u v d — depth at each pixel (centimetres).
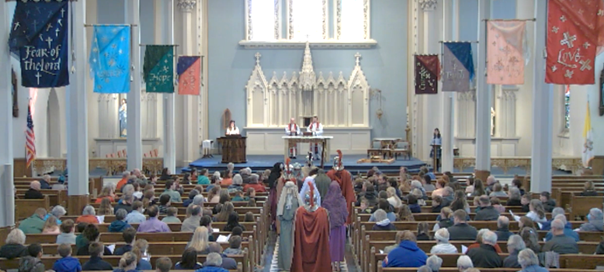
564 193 1814
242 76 3456
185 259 893
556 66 1688
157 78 2297
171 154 2730
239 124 3462
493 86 3372
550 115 1902
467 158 2919
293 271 1223
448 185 1584
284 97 3466
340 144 3462
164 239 1178
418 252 959
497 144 3341
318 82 3456
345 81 3466
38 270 803
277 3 3456
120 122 3366
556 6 1677
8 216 1396
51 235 1172
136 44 2333
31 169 2555
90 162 2905
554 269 909
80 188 1825
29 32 1434
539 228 1247
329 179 1583
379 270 921
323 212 1228
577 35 1675
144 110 3359
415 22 3391
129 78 1888
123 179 1956
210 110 3456
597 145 2602
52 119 3153
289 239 1364
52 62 1442
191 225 1227
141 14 3341
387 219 1248
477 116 2325
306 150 3466
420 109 3381
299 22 3484
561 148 3127
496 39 1986
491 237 941
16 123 2494
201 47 3428
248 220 1352
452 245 1017
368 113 3456
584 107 2809
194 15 3369
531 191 1942
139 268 919
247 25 3444
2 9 1401
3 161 1388
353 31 3491
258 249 1392
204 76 3444
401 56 3459
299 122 3462
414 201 1455
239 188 1767
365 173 2822
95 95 3331
